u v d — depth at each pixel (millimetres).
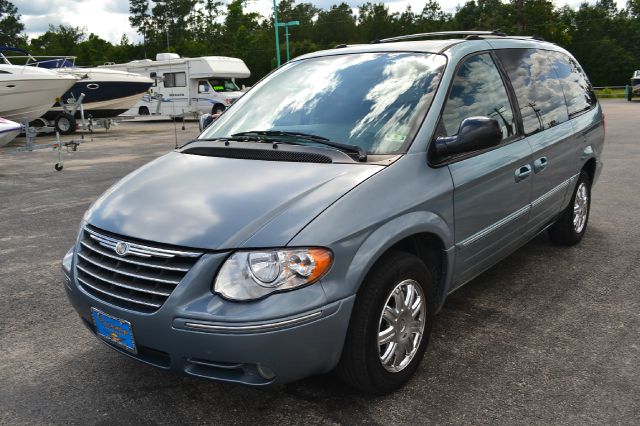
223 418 2830
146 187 3016
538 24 64250
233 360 2430
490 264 3867
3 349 3643
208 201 2744
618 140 13367
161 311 2482
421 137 3123
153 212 2748
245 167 3043
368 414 2814
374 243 2670
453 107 3385
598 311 3938
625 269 4734
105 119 21562
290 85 3908
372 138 3188
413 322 3027
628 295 4203
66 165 12531
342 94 3582
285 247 2461
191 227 2582
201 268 2459
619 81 75875
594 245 5383
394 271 2779
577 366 3213
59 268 5250
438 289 3324
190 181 2979
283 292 2424
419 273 2977
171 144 16922
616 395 2918
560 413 2779
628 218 6344
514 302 4113
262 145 3293
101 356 3516
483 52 3867
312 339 2490
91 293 2783
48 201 8438
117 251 2648
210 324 2398
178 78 27875
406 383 3070
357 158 3000
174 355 2521
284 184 2793
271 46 78875
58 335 3832
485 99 3682
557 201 4637
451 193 3156
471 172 3330
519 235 4102
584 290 4312
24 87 18703
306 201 2639
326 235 2520
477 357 3338
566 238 5215
